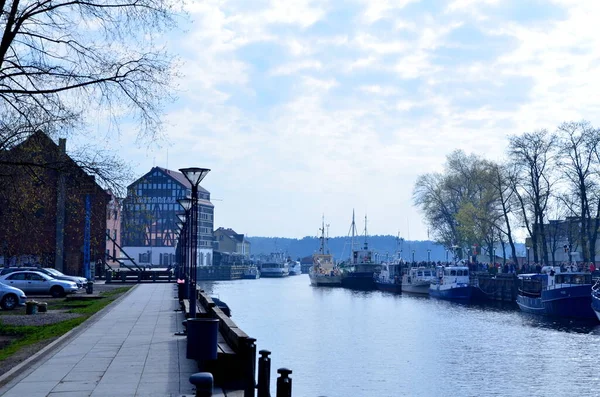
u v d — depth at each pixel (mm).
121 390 13695
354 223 158125
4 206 23531
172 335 23531
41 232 27969
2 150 20531
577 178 71062
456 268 84938
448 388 30250
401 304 78875
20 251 30672
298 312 69312
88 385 14234
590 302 55781
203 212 175750
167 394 13289
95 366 16750
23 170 21547
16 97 19125
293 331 51344
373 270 121688
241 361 15211
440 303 79062
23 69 18828
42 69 18859
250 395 13820
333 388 30078
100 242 24281
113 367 16594
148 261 142750
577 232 76688
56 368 16438
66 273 71875
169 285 64625
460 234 92562
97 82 19156
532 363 36219
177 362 17375
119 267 96500
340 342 44875
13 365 18375
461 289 80938
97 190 21594
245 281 167750
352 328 53344
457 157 99188
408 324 55875
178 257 83188
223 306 42438
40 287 50594
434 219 100688
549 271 63719
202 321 14938
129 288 59125
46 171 21250
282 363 36531
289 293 106812
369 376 32844
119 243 97625
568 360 37062
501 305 73812
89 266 67188
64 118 19641
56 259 69125
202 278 164250
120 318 30156
